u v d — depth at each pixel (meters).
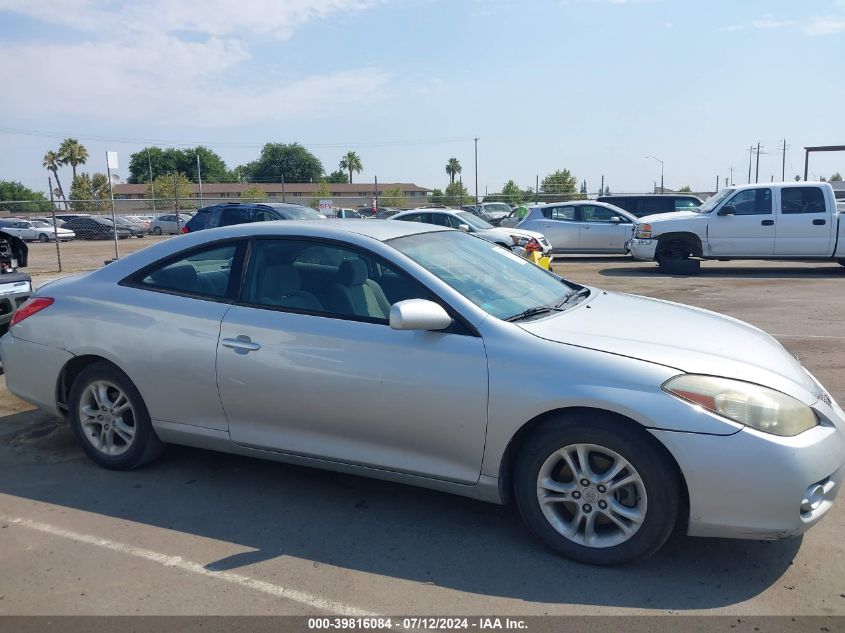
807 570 3.36
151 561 3.51
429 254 4.12
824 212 14.55
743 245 14.94
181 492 4.30
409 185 97.50
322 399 3.85
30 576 3.38
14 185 76.69
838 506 4.00
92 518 3.97
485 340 3.54
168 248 4.54
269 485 4.39
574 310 4.01
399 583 3.28
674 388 3.21
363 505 4.11
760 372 3.34
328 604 3.12
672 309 4.29
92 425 4.66
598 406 3.26
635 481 3.27
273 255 4.21
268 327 4.00
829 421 3.33
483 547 3.61
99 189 65.88
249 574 3.38
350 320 3.86
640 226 15.73
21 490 4.34
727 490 3.12
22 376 4.82
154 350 4.30
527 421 3.41
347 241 4.05
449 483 3.67
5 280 6.86
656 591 3.19
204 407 4.22
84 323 4.53
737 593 3.17
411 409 3.64
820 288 12.66
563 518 3.49
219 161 117.38
